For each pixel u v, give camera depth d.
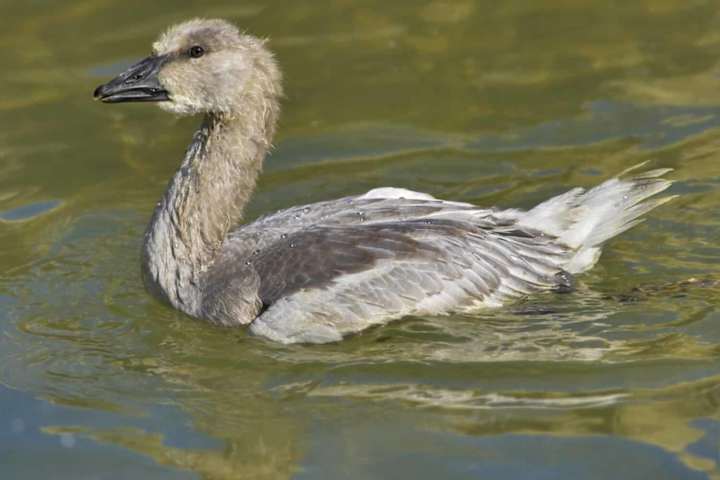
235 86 14.89
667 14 22.03
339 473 12.11
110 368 14.13
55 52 21.31
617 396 13.06
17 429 13.05
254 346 14.34
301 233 14.89
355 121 19.53
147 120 19.95
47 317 15.22
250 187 15.29
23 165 18.64
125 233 17.09
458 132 19.16
